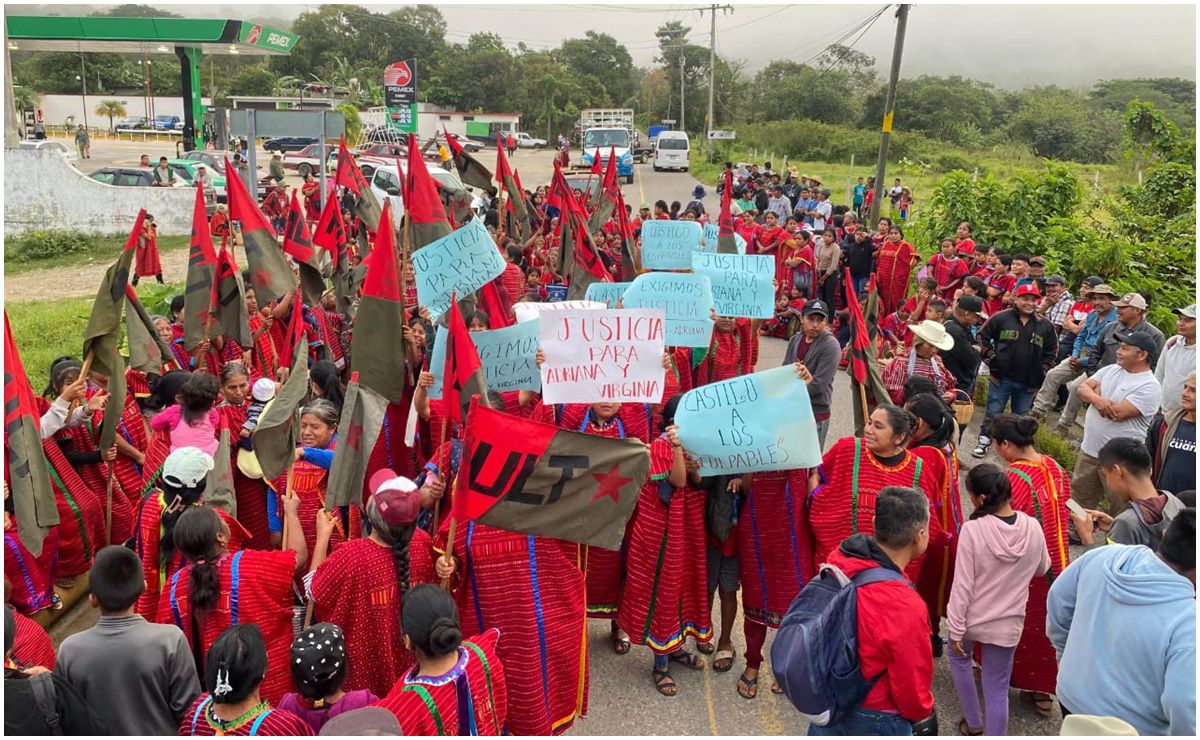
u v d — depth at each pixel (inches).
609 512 166.7
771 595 201.9
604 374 190.7
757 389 193.2
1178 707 122.7
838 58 2605.8
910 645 129.0
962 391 311.1
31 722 129.6
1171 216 657.6
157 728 141.6
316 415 209.5
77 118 2628.0
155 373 259.0
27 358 474.3
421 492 170.7
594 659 221.0
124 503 245.9
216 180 1090.1
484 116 2645.2
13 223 925.2
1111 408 272.5
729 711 200.5
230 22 1556.3
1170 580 131.0
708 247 470.0
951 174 704.4
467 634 172.4
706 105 3309.5
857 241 575.2
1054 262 566.9
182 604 156.1
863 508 193.6
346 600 153.3
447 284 245.6
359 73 2940.5
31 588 216.4
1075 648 140.0
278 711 126.2
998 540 175.0
